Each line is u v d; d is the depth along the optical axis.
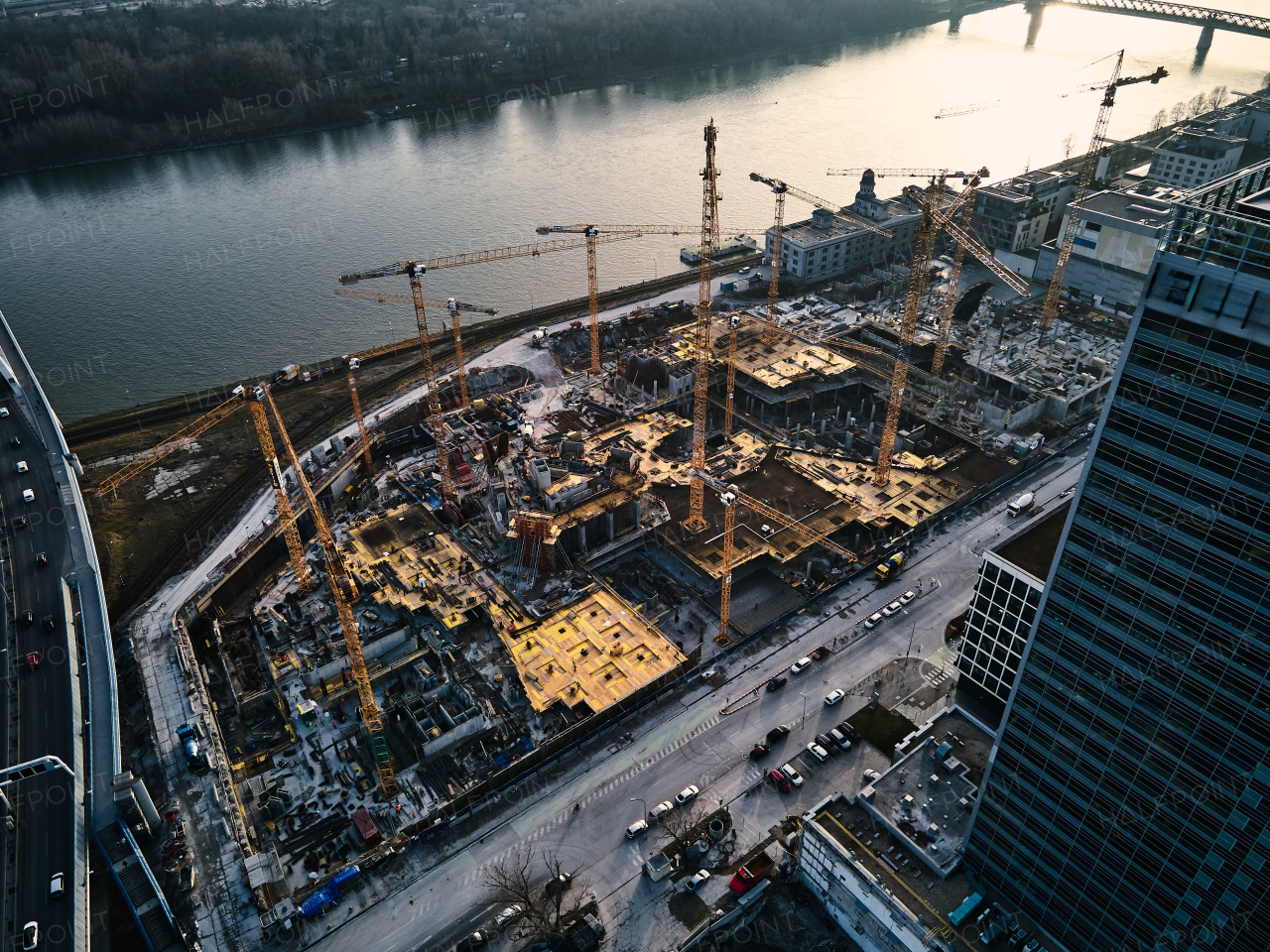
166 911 144.75
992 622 168.50
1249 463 85.50
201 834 160.75
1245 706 93.88
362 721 185.25
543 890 152.88
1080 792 115.75
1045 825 122.81
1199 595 94.00
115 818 157.88
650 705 186.62
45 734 171.12
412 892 153.50
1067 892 124.88
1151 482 94.06
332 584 170.00
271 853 156.12
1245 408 84.19
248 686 194.88
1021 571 157.50
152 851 157.25
